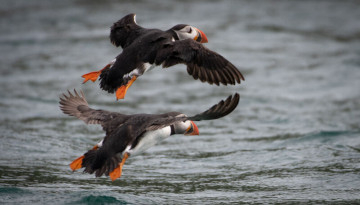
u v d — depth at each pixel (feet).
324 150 38.34
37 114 48.11
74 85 56.49
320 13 82.99
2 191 29.66
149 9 82.69
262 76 59.93
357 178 32.30
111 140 23.65
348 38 73.15
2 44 69.51
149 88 57.52
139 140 24.00
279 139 41.93
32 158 36.81
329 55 66.95
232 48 68.03
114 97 53.93
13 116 47.06
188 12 81.76
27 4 85.10
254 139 42.39
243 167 35.65
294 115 48.57
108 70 23.84
